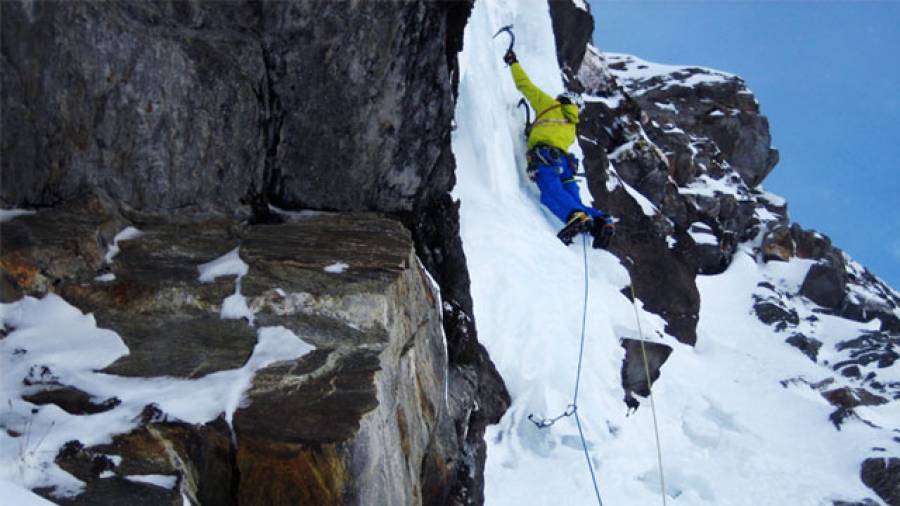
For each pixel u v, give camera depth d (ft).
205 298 11.41
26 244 11.09
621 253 31.81
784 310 41.68
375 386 10.19
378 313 11.61
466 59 24.86
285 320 11.28
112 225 12.14
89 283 11.21
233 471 9.34
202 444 9.32
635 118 39.65
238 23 13.37
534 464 21.38
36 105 11.55
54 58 11.48
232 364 10.37
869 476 28.07
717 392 31.19
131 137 12.43
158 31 12.37
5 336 10.33
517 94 27.73
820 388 34.63
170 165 12.92
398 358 12.00
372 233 13.97
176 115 12.75
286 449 9.08
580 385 23.62
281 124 14.37
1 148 11.46
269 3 13.37
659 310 32.68
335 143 14.75
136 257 11.95
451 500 15.99
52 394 9.55
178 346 10.59
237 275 11.94
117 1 11.94
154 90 12.41
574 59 35.94
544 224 27.04
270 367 10.35
